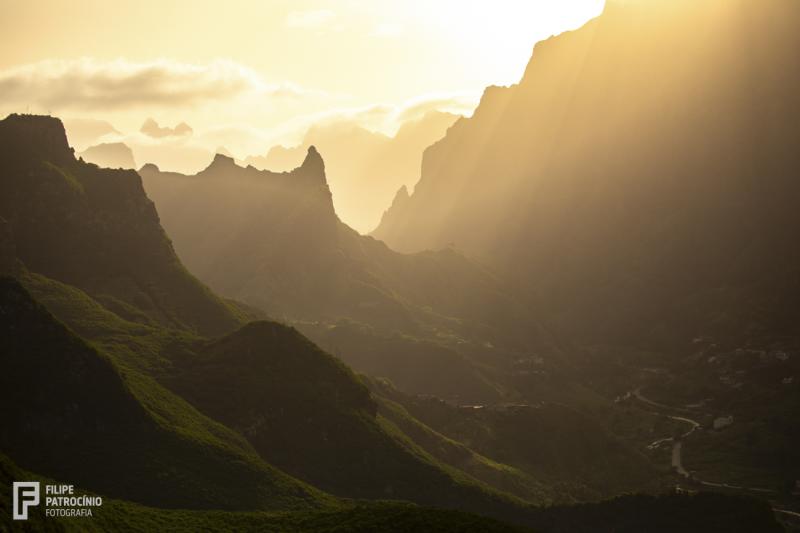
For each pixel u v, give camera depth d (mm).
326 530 165875
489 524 161625
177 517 174250
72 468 193000
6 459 163750
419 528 161000
